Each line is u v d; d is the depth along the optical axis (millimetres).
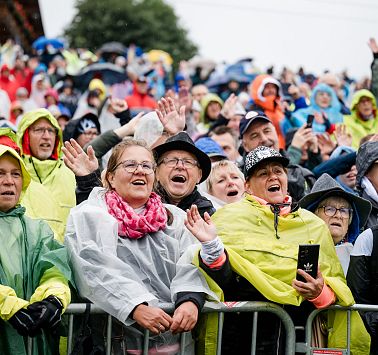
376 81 21031
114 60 38219
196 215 10453
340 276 11375
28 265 10117
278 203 11570
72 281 10289
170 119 13695
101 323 10398
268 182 11609
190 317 10117
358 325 11219
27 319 9422
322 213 12711
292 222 11352
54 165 13766
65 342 10469
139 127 13625
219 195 13695
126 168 10781
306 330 10953
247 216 11344
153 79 33938
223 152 15945
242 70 32000
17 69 31828
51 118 13883
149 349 10500
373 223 13461
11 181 10219
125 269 10203
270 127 15398
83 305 10062
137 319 9898
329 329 11227
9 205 10242
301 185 15148
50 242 10312
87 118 16938
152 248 10656
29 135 13797
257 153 11727
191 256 10531
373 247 11672
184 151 12297
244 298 11039
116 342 10398
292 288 10812
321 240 11359
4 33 52781
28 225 10336
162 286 10539
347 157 15867
